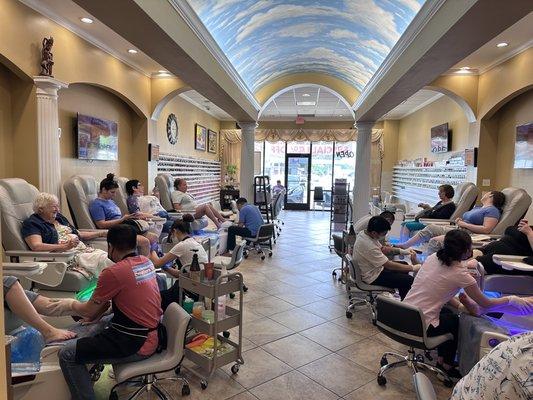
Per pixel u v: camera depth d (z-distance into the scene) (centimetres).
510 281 324
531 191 507
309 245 713
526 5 229
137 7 241
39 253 288
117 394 234
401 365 263
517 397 97
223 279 257
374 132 1138
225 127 1237
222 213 716
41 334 199
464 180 645
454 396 115
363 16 454
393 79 425
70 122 479
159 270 340
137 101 598
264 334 324
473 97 594
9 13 336
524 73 480
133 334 206
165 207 618
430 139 852
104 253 321
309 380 256
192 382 250
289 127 1258
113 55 515
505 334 212
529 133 501
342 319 359
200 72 395
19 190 314
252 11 443
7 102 373
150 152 639
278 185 1223
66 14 394
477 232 427
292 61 668
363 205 736
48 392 197
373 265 350
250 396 237
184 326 213
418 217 580
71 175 482
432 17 299
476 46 301
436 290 247
